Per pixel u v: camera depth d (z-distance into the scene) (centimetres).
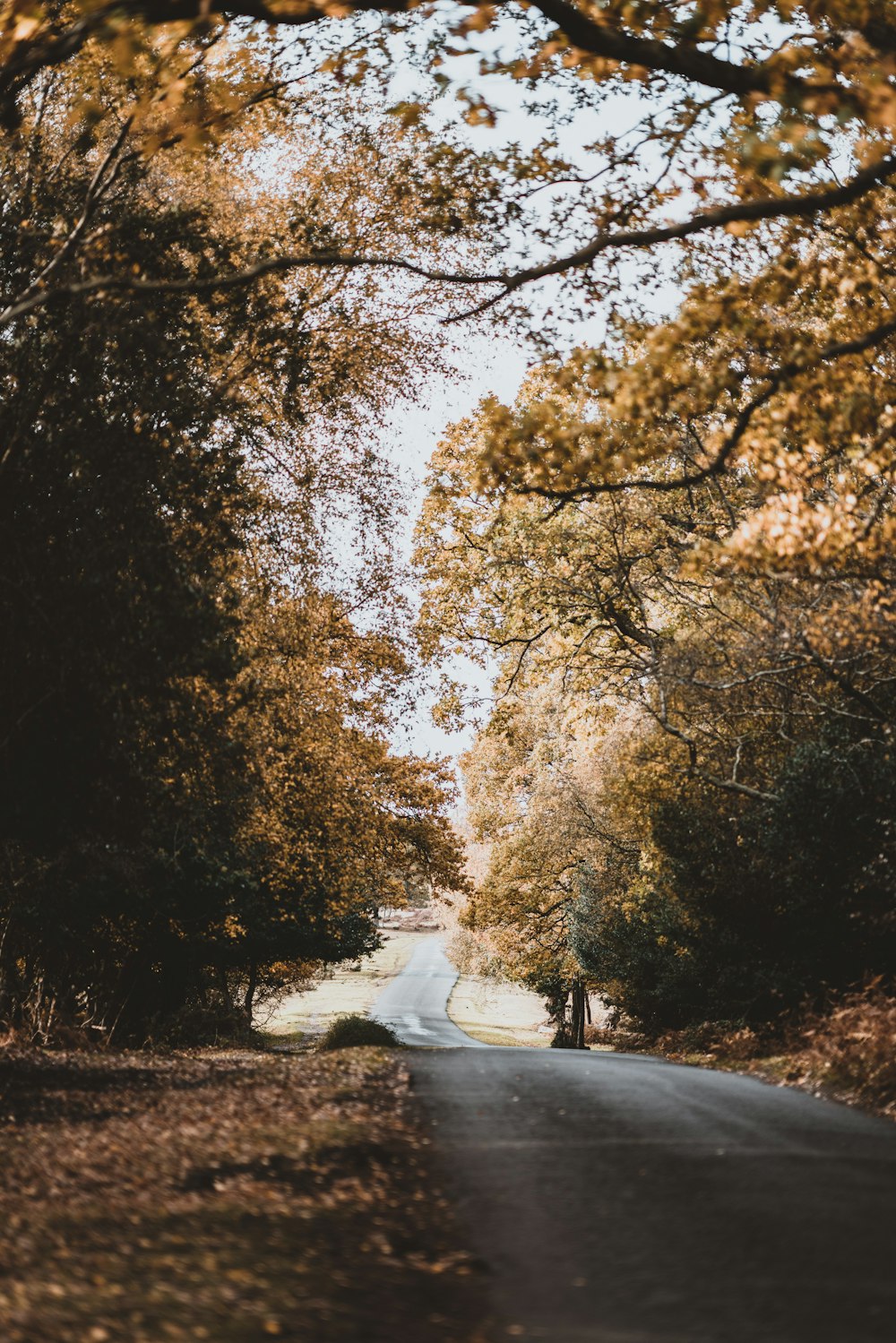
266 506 2138
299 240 1802
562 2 970
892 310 1459
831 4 989
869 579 1797
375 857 3350
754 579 2212
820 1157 984
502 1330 580
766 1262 682
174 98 1204
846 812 2098
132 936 3159
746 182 1434
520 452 1345
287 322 1855
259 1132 1020
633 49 983
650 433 1391
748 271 1723
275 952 3612
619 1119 1153
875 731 2150
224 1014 3941
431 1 998
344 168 2095
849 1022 1677
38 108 1730
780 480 1448
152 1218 772
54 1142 1103
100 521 1627
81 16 1221
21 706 1656
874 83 895
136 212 1675
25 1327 565
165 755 1928
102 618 1619
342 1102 1203
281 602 2384
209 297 1656
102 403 1686
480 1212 793
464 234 1795
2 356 1645
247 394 1989
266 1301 607
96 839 2030
